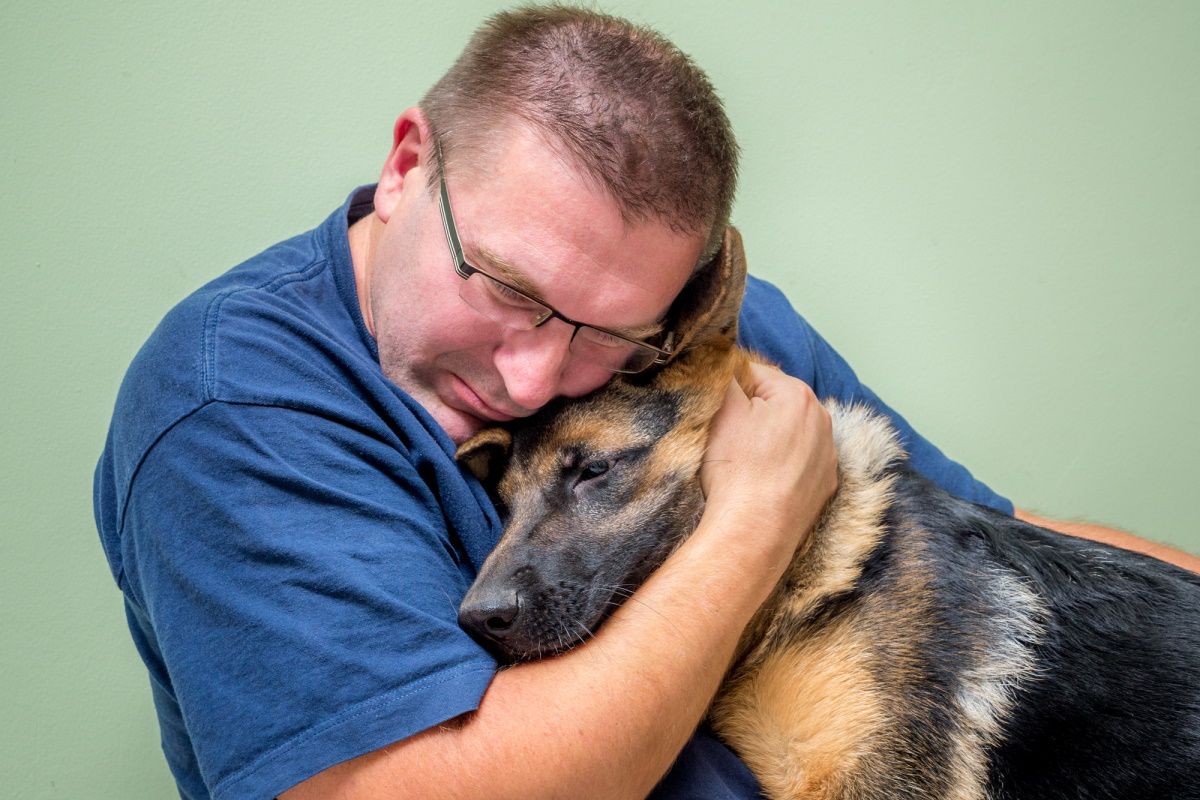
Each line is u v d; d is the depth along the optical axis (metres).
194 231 3.09
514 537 2.34
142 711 3.22
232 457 1.91
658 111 2.05
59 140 2.92
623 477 2.47
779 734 2.43
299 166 3.17
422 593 1.88
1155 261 4.03
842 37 3.56
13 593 3.04
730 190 2.32
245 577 1.83
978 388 3.97
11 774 3.10
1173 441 4.22
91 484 3.07
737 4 3.44
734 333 2.62
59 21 2.87
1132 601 2.45
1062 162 3.85
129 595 2.29
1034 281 3.93
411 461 2.22
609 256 2.08
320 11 3.10
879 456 2.73
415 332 2.23
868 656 2.38
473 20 3.25
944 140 3.73
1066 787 2.27
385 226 2.38
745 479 2.24
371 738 1.69
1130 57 3.82
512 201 2.05
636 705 1.81
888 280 3.80
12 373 2.96
